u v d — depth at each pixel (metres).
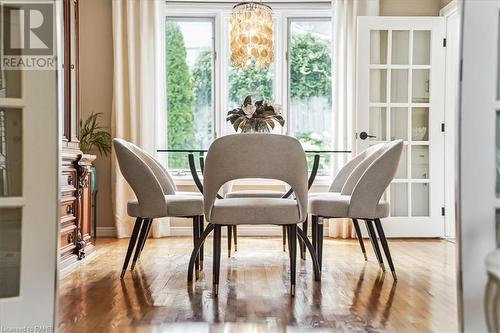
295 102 5.96
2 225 1.65
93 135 5.33
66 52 3.99
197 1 5.82
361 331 2.18
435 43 5.50
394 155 3.19
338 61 5.66
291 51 5.95
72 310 2.53
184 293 2.90
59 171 1.67
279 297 2.80
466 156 1.57
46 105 1.67
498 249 1.56
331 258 4.14
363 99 5.41
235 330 2.20
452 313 2.47
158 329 2.21
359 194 3.24
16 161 1.66
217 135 5.88
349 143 5.60
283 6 5.83
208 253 4.39
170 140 5.95
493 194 1.57
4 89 1.66
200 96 5.97
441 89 5.51
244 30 4.34
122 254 4.37
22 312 1.63
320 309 2.54
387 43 5.49
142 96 5.61
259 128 3.92
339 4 5.64
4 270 1.64
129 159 3.25
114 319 2.37
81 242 4.05
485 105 1.58
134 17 5.63
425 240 5.29
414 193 5.55
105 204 5.65
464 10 1.58
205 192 2.85
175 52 5.96
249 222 2.83
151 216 3.33
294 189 2.83
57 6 1.67
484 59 1.58
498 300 1.55
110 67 5.68
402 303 2.66
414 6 5.74
